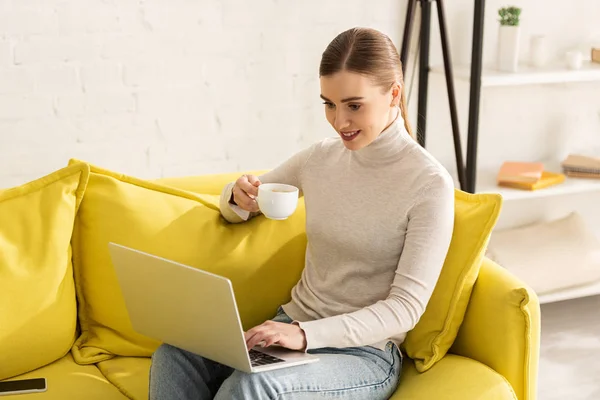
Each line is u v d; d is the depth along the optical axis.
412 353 2.18
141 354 2.30
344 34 2.05
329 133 3.66
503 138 3.92
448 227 2.05
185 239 2.32
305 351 1.98
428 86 3.73
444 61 3.38
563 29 3.86
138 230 2.30
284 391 1.87
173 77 3.37
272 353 1.99
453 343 2.23
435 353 2.13
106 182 2.34
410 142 2.13
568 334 3.43
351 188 2.17
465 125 3.84
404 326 2.02
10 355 2.16
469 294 2.15
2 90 3.15
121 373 2.22
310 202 2.25
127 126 3.36
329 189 2.22
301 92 3.56
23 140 3.23
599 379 3.08
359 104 2.02
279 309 2.32
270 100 3.53
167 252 2.29
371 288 2.14
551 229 3.83
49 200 2.26
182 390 2.01
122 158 3.38
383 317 2.01
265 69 3.48
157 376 2.01
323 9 3.49
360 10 3.55
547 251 3.67
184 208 2.37
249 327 2.36
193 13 3.32
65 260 2.26
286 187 2.23
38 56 3.16
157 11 3.27
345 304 2.16
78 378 2.20
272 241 2.39
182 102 3.40
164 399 1.99
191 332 1.91
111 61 3.27
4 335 2.15
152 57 3.31
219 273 2.32
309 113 3.60
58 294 2.23
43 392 2.13
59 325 2.23
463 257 2.13
